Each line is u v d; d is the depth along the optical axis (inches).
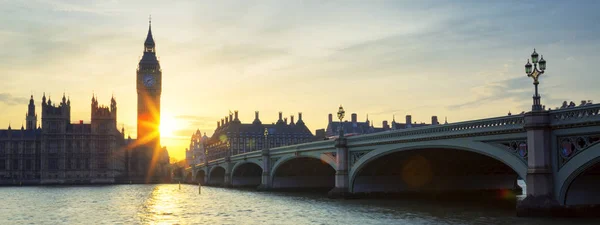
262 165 4635.8
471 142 2038.6
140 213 2635.3
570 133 1635.1
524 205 1722.4
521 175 1801.2
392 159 2760.8
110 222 2242.9
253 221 2185.0
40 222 2284.7
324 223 2020.2
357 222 2001.7
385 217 2122.3
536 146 1712.6
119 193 4869.6
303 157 3762.3
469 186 3149.6
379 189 3065.9
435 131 2231.8
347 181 3061.0
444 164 2859.3
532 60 1766.7
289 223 2064.5
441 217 2058.3
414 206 2524.6
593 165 1584.6
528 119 1731.1
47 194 4835.1
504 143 1894.7
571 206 1694.1
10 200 3900.1
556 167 1694.1
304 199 3267.7
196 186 6909.5
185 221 2240.4
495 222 1815.9
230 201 3376.0
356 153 2994.6
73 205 3275.1
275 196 3713.1
